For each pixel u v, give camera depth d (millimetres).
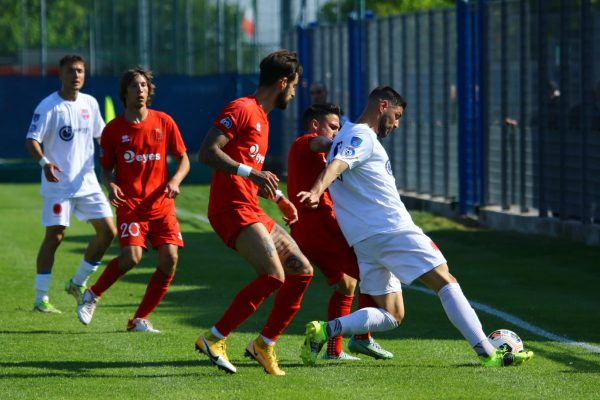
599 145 42406
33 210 60031
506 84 49656
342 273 22828
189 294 32000
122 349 23656
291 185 22875
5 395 19219
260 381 20438
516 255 40625
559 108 45031
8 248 43250
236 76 80938
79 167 29156
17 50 130000
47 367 21766
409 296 31281
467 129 52750
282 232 21328
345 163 20688
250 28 96312
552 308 29359
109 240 28828
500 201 50781
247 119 20812
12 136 82750
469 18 52344
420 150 60031
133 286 33469
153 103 80625
